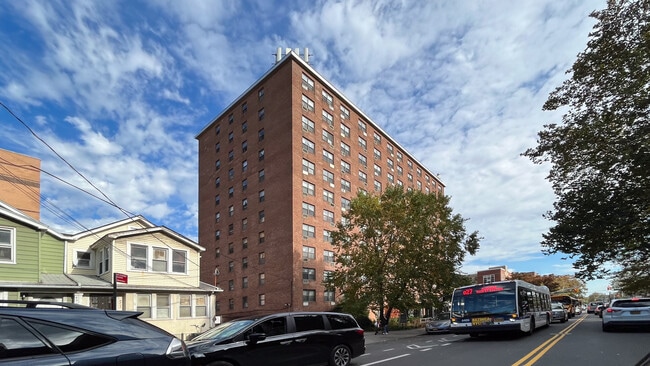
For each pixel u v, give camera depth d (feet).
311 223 130.72
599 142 54.95
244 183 146.92
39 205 95.81
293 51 138.51
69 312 13.12
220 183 159.33
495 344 46.75
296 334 29.71
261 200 137.28
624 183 54.75
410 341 60.08
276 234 128.57
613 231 58.85
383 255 97.55
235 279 142.00
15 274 57.31
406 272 91.91
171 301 73.97
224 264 148.77
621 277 141.69
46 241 68.59
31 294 58.44
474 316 53.47
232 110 160.15
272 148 136.46
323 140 142.92
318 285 128.36
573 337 51.88
